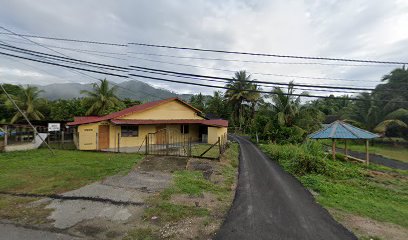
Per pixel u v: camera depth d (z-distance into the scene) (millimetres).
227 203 8266
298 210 7867
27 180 10000
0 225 6285
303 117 29875
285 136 27906
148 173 11516
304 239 5992
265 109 32531
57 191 8773
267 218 7160
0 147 17125
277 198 9008
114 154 16344
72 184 9578
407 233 6473
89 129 19859
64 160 14125
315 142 19969
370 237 6176
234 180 11367
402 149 28594
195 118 28141
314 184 10984
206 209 7602
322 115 32375
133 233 6020
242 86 43625
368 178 12922
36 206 7477
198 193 8984
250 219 7047
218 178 11312
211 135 25656
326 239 6023
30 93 37219
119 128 21359
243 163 15984
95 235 5891
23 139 21391
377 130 31234
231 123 49125
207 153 18344
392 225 6961
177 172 11828
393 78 32094
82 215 6938
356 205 8508
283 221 6992
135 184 9773
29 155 15641
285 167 15062
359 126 33500
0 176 10508
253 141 32156
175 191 9039
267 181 11508
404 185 11789
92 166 12562
